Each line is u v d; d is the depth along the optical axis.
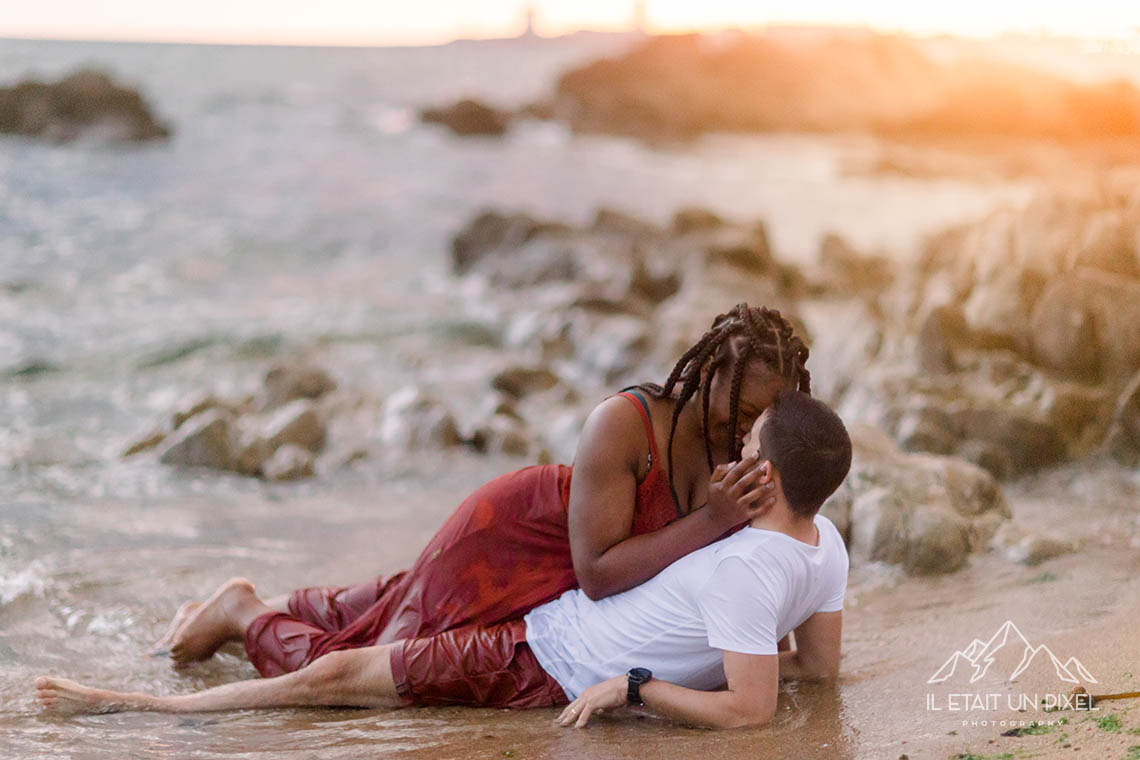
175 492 6.14
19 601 4.37
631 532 3.38
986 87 40.75
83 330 10.69
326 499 6.17
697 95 56.16
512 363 9.06
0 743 3.11
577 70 58.72
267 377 8.34
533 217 15.84
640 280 12.71
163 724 3.30
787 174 34.59
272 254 16.47
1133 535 4.86
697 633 3.22
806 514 3.18
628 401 3.33
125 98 33.06
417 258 16.75
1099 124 8.30
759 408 3.27
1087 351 6.25
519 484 3.60
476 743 3.08
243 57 123.56
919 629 3.90
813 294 13.32
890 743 2.90
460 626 3.55
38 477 6.27
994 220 7.42
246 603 3.87
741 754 2.90
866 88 59.78
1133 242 6.50
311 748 3.07
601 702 3.20
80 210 19.42
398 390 8.97
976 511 4.91
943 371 6.40
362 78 92.12
